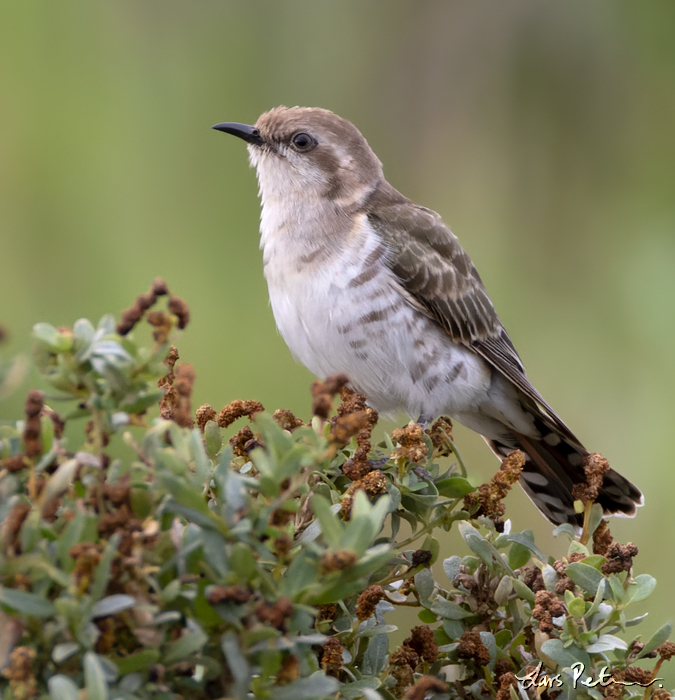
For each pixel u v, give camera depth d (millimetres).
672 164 13945
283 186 9977
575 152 14070
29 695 3506
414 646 5395
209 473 4473
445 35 14219
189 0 13773
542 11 14047
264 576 3775
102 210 12984
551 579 5285
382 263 9555
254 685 3803
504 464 5910
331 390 4156
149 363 3951
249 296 13242
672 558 12430
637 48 13961
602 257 13906
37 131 12891
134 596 3744
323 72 14141
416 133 14258
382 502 3881
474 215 14133
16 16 12961
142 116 13320
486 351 10000
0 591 3547
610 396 13383
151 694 3803
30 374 9500
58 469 3869
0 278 12562
